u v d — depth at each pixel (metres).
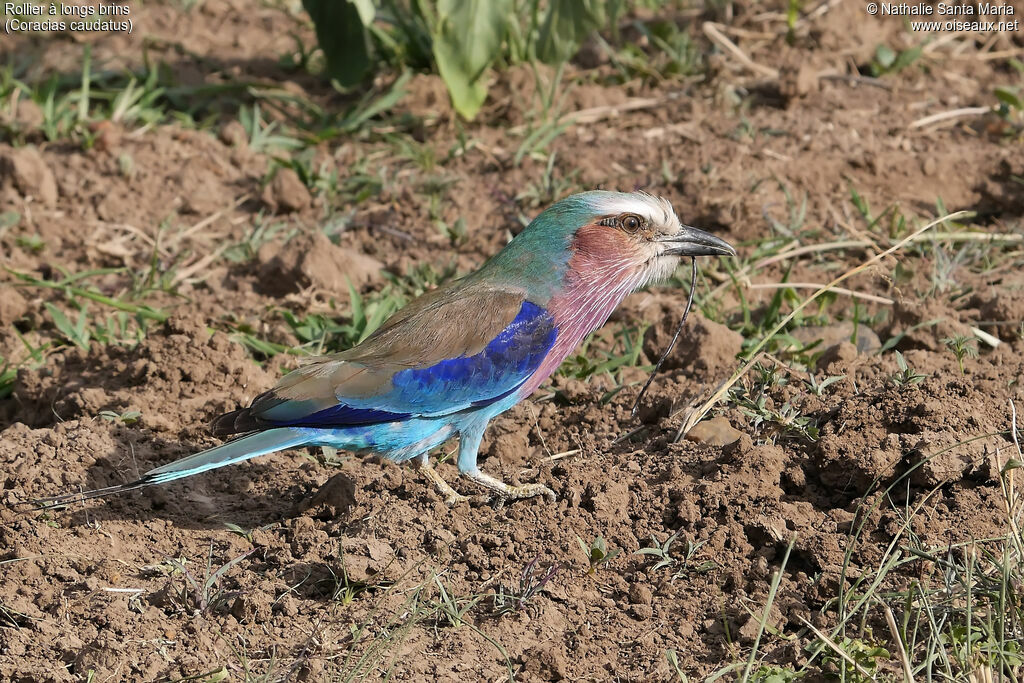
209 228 15.56
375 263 14.66
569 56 17.00
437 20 16.78
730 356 12.10
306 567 9.23
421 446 10.30
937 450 9.27
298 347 12.87
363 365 10.08
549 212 10.70
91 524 9.85
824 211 15.40
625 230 10.63
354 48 17.47
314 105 17.92
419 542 9.52
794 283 13.84
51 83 17.56
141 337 12.80
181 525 9.99
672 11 20.41
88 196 15.91
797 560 9.01
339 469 10.88
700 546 9.12
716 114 17.39
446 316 10.30
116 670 8.22
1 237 14.98
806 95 17.64
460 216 15.51
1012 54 18.81
